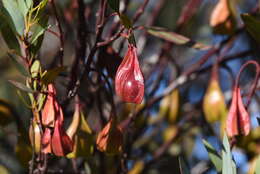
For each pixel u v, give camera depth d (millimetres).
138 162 977
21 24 674
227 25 833
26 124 991
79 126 740
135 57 650
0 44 801
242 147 878
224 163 678
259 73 763
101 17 730
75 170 844
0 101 784
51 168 870
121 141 712
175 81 957
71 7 917
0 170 901
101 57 756
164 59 973
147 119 945
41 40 678
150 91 982
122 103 919
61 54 709
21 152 770
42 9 672
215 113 826
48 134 674
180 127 999
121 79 648
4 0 674
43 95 670
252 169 741
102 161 855
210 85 842
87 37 779
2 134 963
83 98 842
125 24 655
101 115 820
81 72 751
